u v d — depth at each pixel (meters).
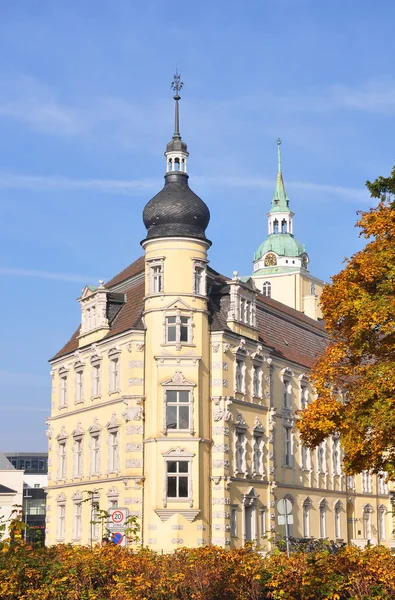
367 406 38.66
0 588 25.61
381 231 40.38
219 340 61.28
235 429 61.78
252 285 67.31
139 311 61.97
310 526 72.38
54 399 71.19
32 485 161.50
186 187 62.44
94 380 65.06
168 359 59.34
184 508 57.22
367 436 40.25
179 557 27.66
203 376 60.16
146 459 58.78
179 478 58.03
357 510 82.12
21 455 186.88
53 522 68.75
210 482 59.22
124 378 60.78
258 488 63.97
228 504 59.31
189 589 25.77
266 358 67.75
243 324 64.81
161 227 61.09
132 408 59.56
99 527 62.03
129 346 60.59
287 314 77.88
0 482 129.88
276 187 133.00
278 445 68.50
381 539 86.00
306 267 129.38
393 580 23.58
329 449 78.44
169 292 60.22
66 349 71.31
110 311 65.44
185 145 63.47
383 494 87.56
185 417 58.91
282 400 70.38
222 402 60.34
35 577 26.12
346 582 23.97
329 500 76.62
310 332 81.31
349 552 25.06
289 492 69.12
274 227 130.62
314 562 25.02
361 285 40.28
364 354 41.06
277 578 25.02
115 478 60.28
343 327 41.34
